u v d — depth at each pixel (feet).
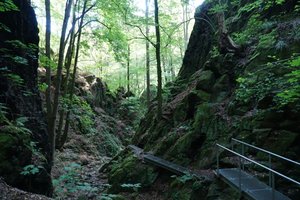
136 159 39.60
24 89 30.40
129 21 48.52
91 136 65.77
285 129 28.07
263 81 32.65
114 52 52.65
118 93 103.60
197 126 36.60
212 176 29.66
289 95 21.91
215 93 39.86
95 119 74.95
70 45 52.24
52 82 67.10
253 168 27.68
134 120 91.20
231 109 35.29
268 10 43.75
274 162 26.78
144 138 47.91
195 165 33.96
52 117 36.29
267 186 23.36
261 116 30.19
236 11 54.75
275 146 27.68
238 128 32.40
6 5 24.86
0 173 20.26
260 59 36.65
